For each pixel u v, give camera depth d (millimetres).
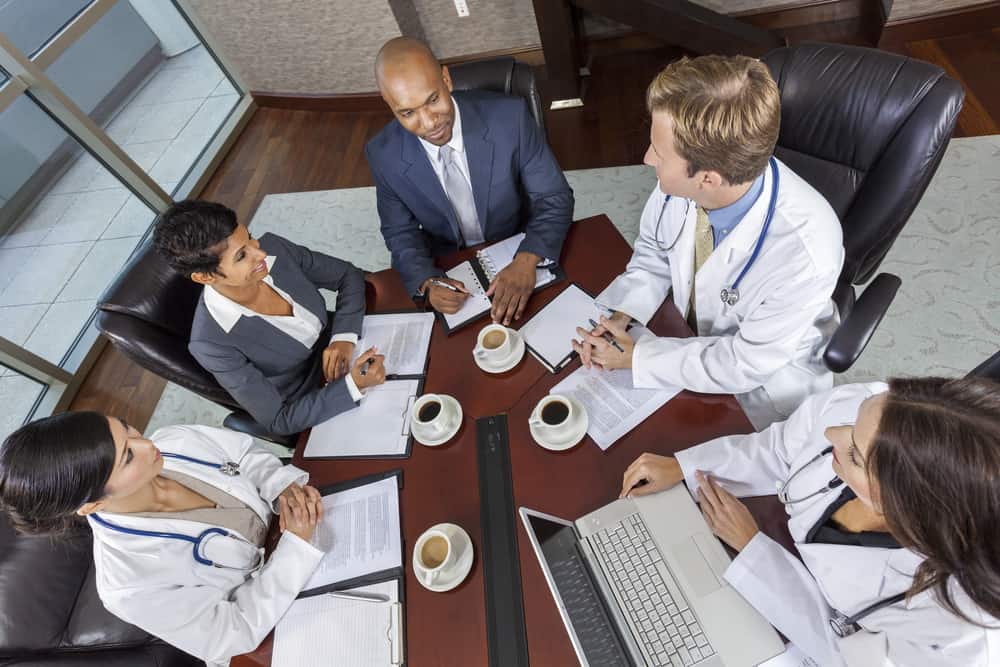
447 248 1978
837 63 1446
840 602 899
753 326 1180
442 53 3488
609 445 1191
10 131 2658
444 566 1055
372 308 1620
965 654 725
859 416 715
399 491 1222
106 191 3080
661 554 1018
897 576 818
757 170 1034
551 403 1235
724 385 1198
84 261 3008
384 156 1704
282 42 3422
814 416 1022
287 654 1068
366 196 3145
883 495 649
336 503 1233
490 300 1513
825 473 943
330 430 1370
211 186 3469
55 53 2865
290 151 3539
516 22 3277
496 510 1152
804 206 1124
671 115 999
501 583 1061
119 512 1080
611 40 3342
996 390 604
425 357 1441
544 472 1185
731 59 985
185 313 1553
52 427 938
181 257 1275
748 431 1164
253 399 1455
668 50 3236
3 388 2645
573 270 1525
